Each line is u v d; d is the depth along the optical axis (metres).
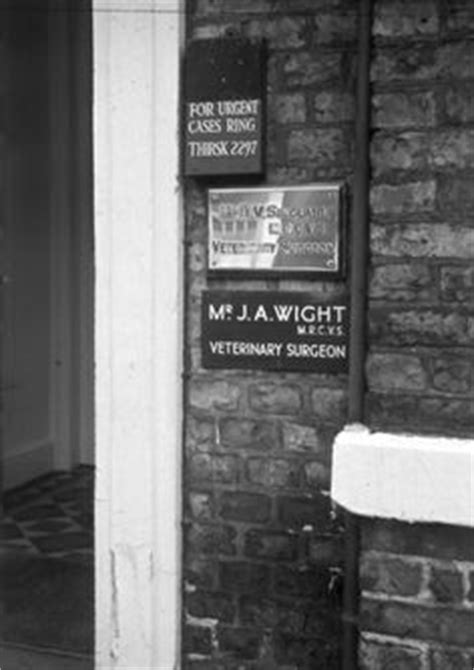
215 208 3.04
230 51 2.98
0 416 5.41
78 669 3.54
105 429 3.21
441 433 2.62
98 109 3.13
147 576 3.20
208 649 3.17
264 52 2.96
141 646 3.22
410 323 2.64
